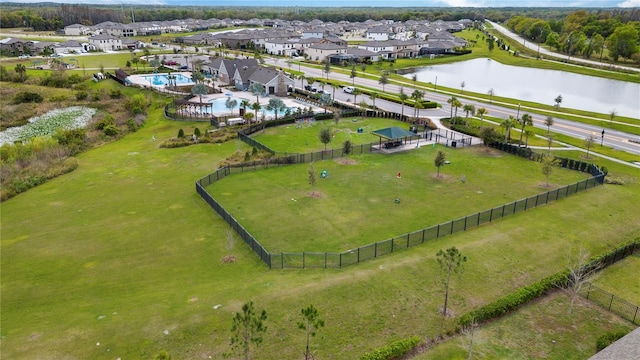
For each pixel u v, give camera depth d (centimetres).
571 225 3781
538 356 2336
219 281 3008
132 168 5547
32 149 6072
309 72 13775
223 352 2303
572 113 8612
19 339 2458
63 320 2630
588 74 14250
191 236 3722
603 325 2578
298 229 3778
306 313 2144
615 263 3225
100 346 2366
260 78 10512
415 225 3850
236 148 6191
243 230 3562
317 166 5403
